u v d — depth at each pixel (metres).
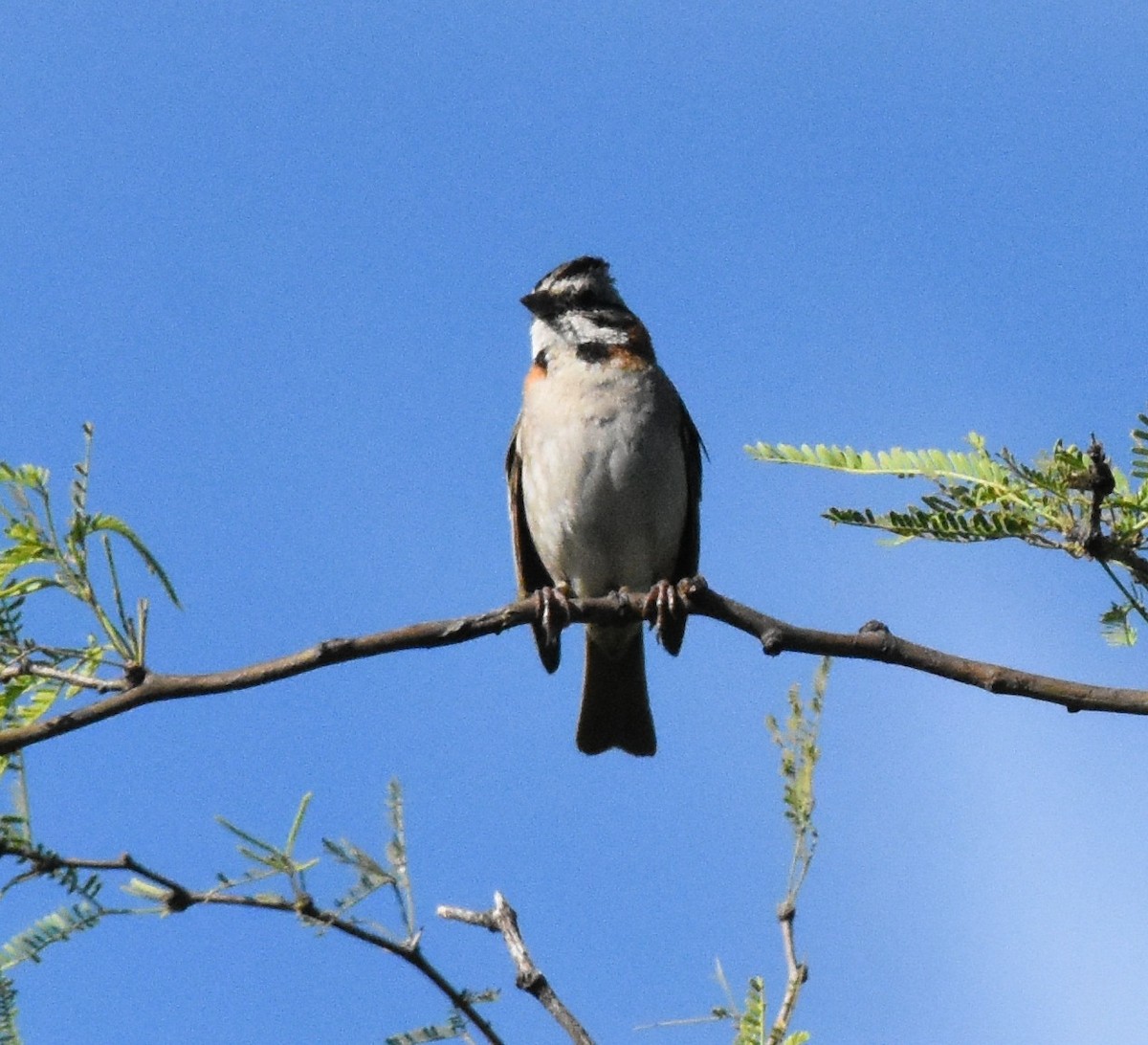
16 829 6.64
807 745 7.28
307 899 6.91
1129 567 6.95
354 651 7.64
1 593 7.32
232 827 6.94
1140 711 7.11
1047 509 6.98
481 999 7.06
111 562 7.33
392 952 7.01
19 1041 6.38
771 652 7.73
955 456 7.12
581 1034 7.19
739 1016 6.84
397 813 7.19
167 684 7.21
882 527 7.09
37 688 7.66
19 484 7.27
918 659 7.50
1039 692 7.25
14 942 6.59
